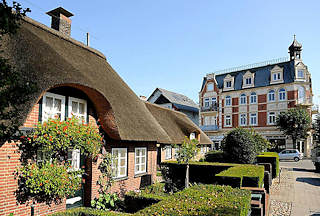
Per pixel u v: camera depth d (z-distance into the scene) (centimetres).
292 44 3500
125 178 983
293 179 1591
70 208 739
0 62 302
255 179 802
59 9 1116
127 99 1017
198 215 401
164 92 4016
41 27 868
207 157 1998
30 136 579
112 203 828
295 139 3120
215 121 3962
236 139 1516
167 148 1716
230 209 434
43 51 673
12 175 576
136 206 827
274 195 1138
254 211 660
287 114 3095
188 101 4594
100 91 772
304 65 3366
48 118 625
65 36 964
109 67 1142
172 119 1788
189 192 572
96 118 855
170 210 431
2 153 558
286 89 3378
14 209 579
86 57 980
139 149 1124
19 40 641
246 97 3688
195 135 2050
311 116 3372
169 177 1346
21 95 323
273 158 1628
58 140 609
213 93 3994
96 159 818
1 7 298
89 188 797
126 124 887
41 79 582
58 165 664
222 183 807
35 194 630
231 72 3978
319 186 1357
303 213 854
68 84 686
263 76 3628
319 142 2558
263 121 3509
